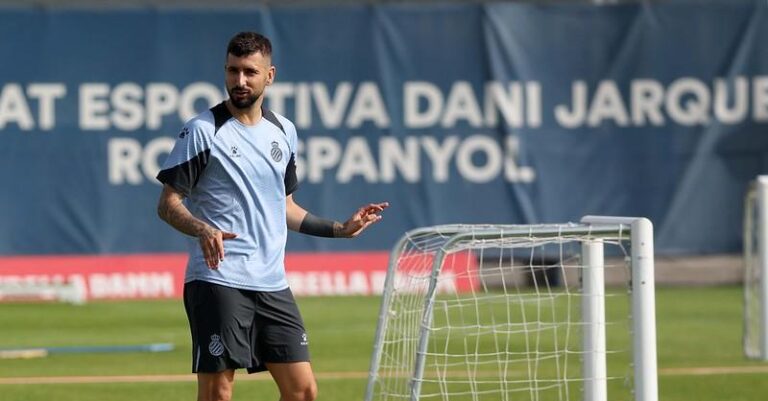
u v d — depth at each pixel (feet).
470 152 258.37
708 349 173.17
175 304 240.12
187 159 85.66
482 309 211.41
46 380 147.13
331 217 256.32
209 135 85.97
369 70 256.93
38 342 186.39
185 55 254.27
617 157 260.83
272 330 87.97
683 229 261.85
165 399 134.10
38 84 251.39
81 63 252.42
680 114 261.65
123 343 184.34
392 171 257.34
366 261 257.55
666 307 229.04
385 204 91.86
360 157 256.73
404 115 257.34
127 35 253.24
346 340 185.47
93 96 252.62
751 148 262.26
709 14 261.85
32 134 251.39
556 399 131.03
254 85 85.87
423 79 257.55
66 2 270.05
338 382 144.36
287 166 90.43
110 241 253.24
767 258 160.15
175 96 254.06
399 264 96.58
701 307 228.63
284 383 88.69
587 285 96.12
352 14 256.52
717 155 262.26
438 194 257.75
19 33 250.98
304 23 255.70
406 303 96.63
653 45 261.24
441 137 257.96
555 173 259.60
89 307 235.81
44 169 251.80
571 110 260.01
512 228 92.27
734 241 262.88
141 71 253.65
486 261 247.91
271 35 255.09
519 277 249.75
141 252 254.27
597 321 95.91
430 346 166.71
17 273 250.16
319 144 256.11
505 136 258.57
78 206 252.42
